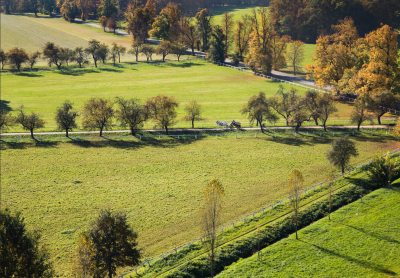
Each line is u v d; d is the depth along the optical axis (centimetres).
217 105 11431
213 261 4216
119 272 4556
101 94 12419
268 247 4838
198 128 9625
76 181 6912
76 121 10206
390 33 10494
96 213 5847
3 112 10088
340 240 4888
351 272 4306
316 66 12275
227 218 5619
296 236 5006
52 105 11344
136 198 6278
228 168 7362
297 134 9131
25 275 3725
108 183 6838
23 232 3934
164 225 5488
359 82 10238
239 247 4816
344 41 12750
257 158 7788
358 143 8388
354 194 6019
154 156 8025
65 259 4766
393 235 4922
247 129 9494
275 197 6188
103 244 3938
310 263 4488
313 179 6744
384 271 4303
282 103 9638
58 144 8688
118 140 8950
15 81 13700
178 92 12719
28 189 6625
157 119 9138
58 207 6025
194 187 6600
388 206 5584
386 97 9144
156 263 4609
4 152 8219
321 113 9069
